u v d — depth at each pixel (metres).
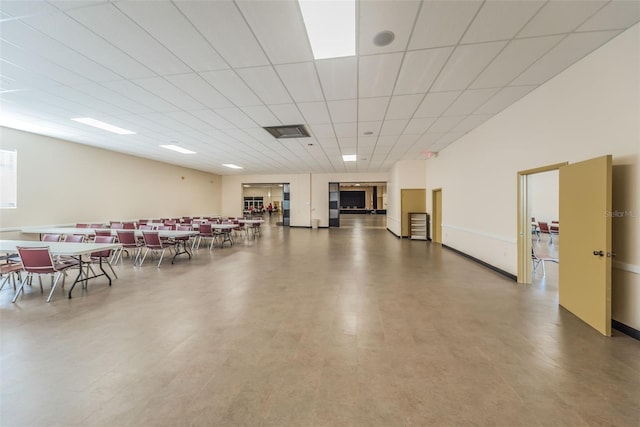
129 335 2.54
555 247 7.71
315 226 13.35
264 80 3.35
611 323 2.59
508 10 2.14
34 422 1.52
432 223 8.70
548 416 1.55
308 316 2.97
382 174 12.95
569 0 2.04
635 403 1.65
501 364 2.07
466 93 3.75
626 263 2.49
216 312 3.09
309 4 2.08
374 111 4.44
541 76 3.28
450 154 6.93
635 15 2.21
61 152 6.49
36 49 2.70
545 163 3.48
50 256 3.42
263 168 11.61
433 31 2.40
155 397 1.71
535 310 3.12
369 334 2.55
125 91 3.69
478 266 5.29
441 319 2.88
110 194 7.78
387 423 1.51
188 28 2.37
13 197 5.68
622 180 2.51
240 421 1.52
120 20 2.27
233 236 10.20
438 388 1.80
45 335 2.54
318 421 1.52
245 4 2.08
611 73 2.57
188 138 6.30
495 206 4.75
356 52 2.74
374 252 6.93
